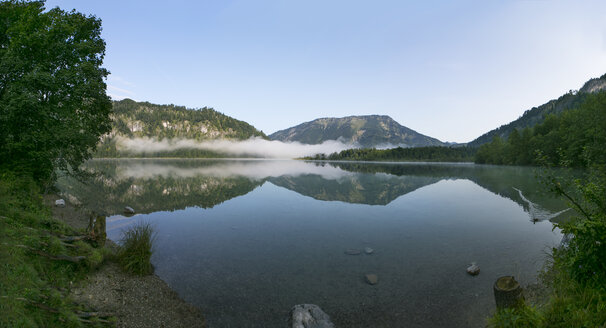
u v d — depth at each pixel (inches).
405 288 374.9
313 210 942.4
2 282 239.5
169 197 1184.8
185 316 306.5
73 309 266.4
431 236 620.1
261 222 761.6
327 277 411.8
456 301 338.0
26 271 275.6
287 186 1706.4
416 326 292.5
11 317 207.6
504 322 224.7
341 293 363.3
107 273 377.1
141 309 310.3
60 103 761.6
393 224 738.8
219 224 735.7
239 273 423.8
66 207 736.3
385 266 452.1
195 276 410.0
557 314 211.0
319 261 475.5
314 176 2566.4
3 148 647.8
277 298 349.7
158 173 2637.8
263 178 2295.8
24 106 615.2
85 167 3063.5
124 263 406.6
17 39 691.4
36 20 740.7
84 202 903.7
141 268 403.5
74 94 741.3
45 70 731.4
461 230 665.0
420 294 357.4
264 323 298.7
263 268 443.5
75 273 341.4
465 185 1692.9
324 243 576.4
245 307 328.8
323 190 1514.5
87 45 801.6
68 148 737.6
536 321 208.8
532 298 305.0
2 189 458.0
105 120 941.2
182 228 687.7
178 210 916.6
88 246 409.7
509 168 3759.8
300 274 421.4
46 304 250.2
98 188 1298.0
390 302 339.6
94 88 801.6
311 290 370.6
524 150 4050.2
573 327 192.1
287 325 294.2
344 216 845.8
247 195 1302.9
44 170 714.8
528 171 3036.4
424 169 3890.3
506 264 441.7
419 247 546.0
